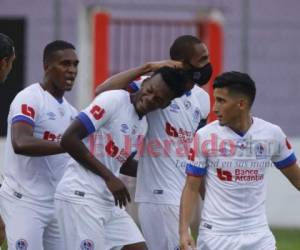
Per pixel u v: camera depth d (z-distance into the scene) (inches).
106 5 1947.6
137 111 928.9
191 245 876.6
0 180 1326.3
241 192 876.6
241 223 876.0
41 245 989.8
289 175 907.4
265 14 1946.4
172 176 995.3
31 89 982.4
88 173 920.9
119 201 912.3
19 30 1940.2
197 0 1941.4
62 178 943.0
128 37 1886.1
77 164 925.8
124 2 1947.6
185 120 1001.5
